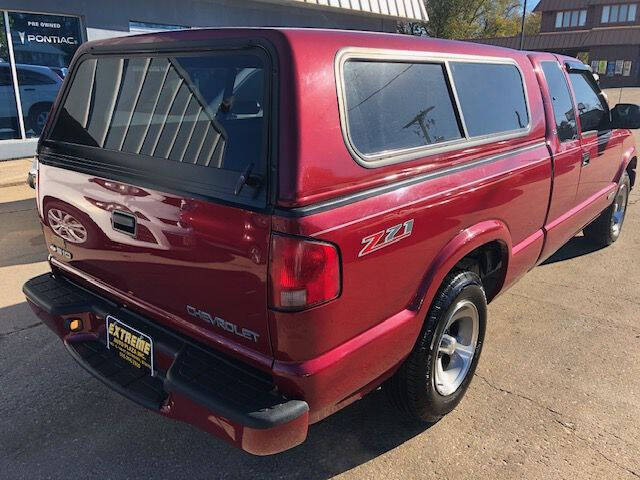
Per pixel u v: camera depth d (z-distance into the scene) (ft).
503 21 177.06
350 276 6.79
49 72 34.50
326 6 47.11
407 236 7.59
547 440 9.16
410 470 8.54
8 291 15.11
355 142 6.99
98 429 9.46
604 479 8.32
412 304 8.08
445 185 8.30
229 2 42.32
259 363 6.82
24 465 8.60
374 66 7.52
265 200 6.33
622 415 9.78
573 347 12.13
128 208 7.80
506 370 11.21
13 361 11.50
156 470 8.54
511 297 14.78
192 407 6.89
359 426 9.55
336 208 6.57
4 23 31.89
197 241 6.97
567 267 17.01
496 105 10.23
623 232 20.68
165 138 7.72
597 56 168.04
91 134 8.86
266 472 8.51
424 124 8.29
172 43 7.84
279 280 6.27
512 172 10.12
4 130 33.53
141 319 8.33
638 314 13.75
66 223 9.15
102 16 35.12
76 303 8.98
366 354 7.29
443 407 9.30
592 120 14.92
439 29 161.27
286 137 6.29
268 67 6.57
